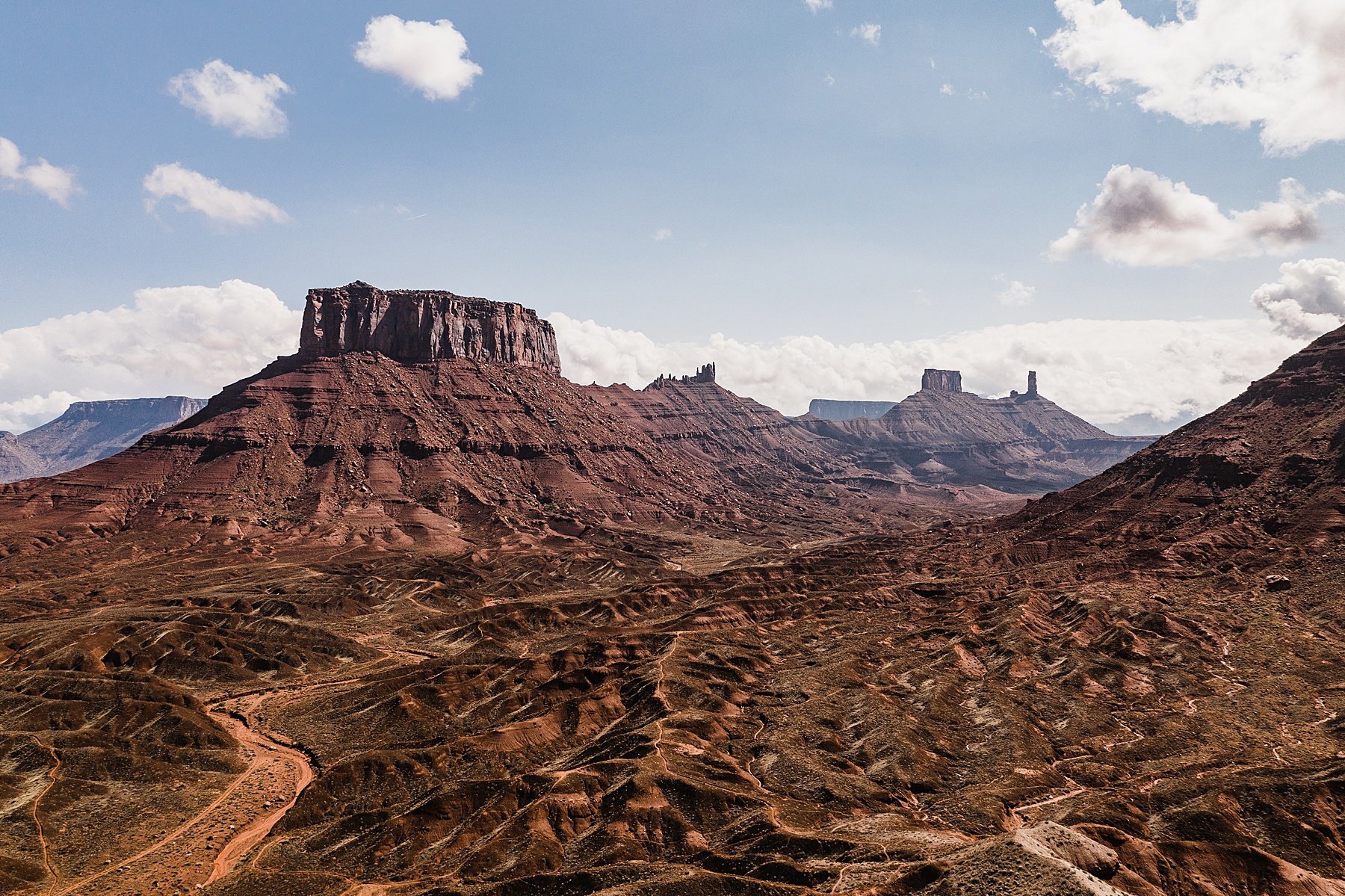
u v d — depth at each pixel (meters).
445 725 151.75
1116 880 77.94
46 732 141.12
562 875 89.44
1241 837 92.19
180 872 101.12
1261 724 131.00
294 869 99.81
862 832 96.12
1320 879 86.06
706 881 83.56
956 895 70.75
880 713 139.62
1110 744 129.25
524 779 112.94
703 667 167.88
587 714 147.00
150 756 133.88
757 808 104.31
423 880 95.00
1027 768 119.44
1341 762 105.44
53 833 109.94
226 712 164.50
